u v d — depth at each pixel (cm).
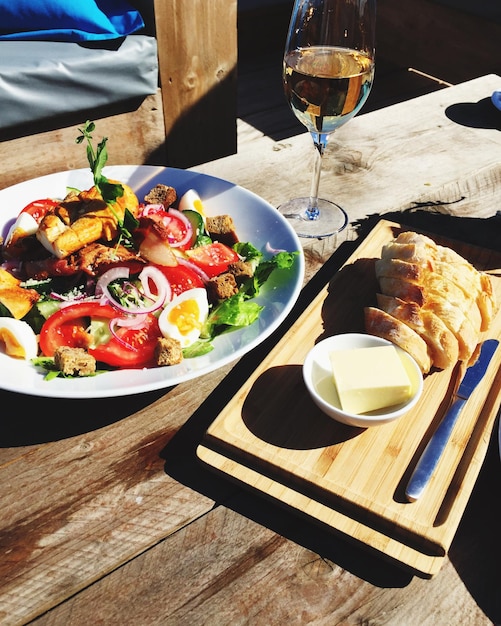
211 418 88
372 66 117
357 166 153
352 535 73
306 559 72
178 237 111
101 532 73
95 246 101
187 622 65
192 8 240
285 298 98
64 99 222
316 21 115
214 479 80
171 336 91
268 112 350
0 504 75
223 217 114
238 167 149
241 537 73
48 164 234
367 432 84
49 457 81
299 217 131
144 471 80
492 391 90
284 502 76
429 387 92
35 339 90
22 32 230
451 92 193
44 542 71
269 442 82
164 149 272
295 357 96
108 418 87
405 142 165
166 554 71
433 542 71
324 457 81
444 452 82
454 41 390
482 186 148
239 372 95
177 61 250
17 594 67
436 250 106
